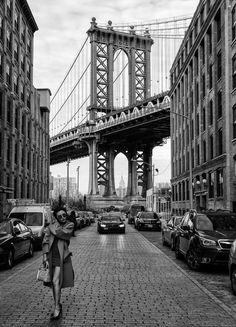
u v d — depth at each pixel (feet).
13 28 140.05
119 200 352.08
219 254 40.24
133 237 92.43
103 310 25.53
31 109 171.01
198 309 25.84
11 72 136.87
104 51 354.54
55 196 384.27
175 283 34.78
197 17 156.15
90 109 340.59
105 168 364.38
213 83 126.11
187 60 168.55
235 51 106.42
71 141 348.59
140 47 368.68
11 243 44.16
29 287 32.73
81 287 32.91
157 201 212.84
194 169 152.56
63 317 23.86
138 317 23.93
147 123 277.23
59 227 24.36
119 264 46.60
